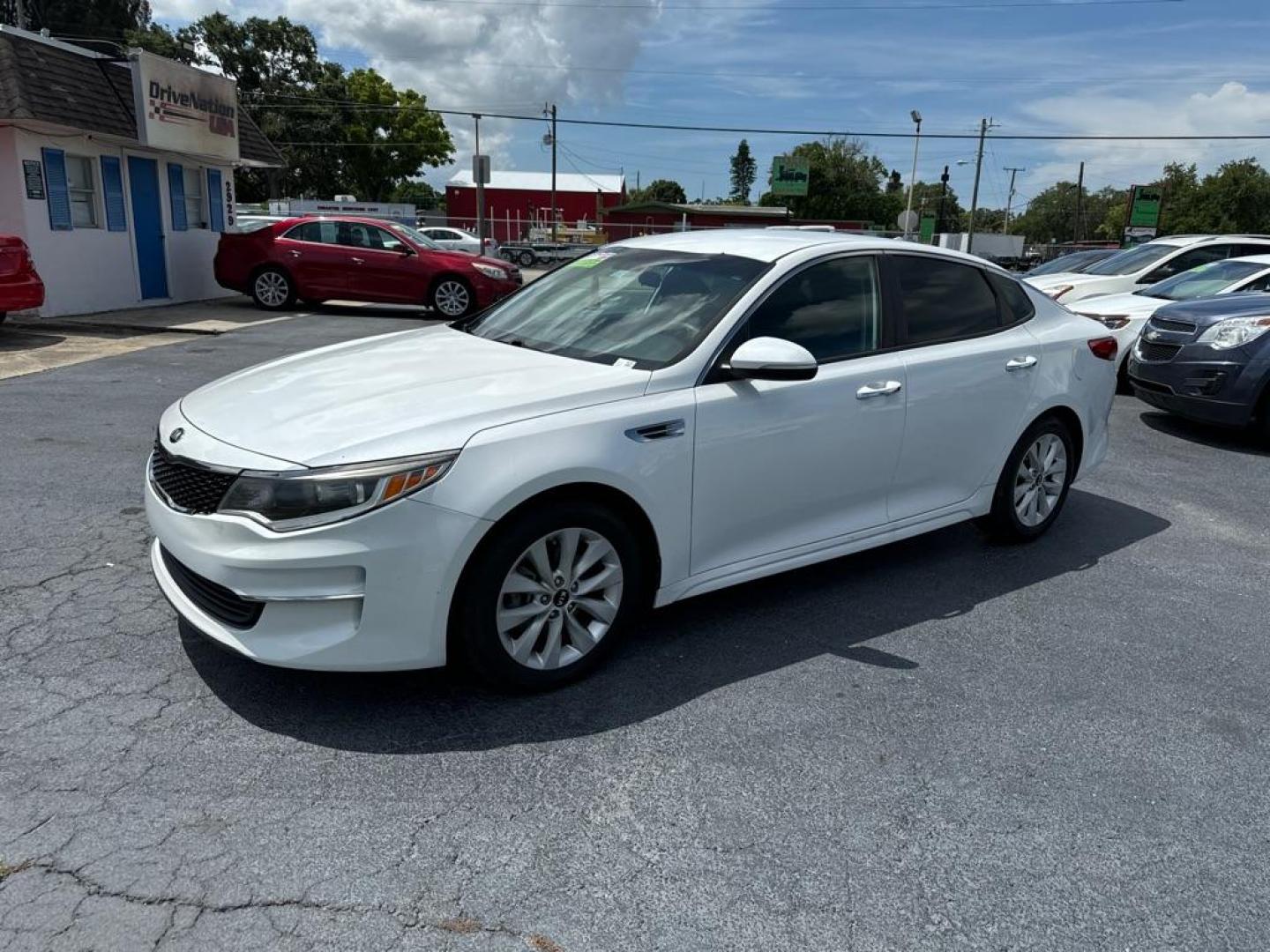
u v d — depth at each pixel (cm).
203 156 1536
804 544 400
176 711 313
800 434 381
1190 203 6844
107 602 392
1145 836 274
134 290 1447
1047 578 470
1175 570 488
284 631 294
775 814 276
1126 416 903
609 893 241
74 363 942
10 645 353
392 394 334
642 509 339
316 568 288
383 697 328
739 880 248
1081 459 525
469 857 252
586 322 405
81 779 275
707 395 355
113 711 311
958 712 337
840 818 275
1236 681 370
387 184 5672
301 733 304
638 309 399
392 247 1540
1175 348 800
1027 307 500
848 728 323
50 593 398
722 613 412
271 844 252
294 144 5059
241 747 295
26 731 298
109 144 1358
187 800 268
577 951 222
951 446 448
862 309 420
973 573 472
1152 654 390
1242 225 6625
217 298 1664
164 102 1382
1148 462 724
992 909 242
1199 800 292
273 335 1226
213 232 1648
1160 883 254
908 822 275
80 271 1320
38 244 1232
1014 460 486
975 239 5056
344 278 1519
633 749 305
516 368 361
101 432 662
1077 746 319
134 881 236
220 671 339
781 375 346
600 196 6738
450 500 295
